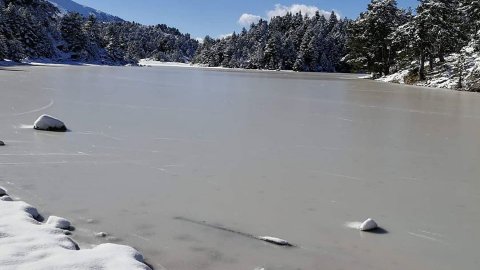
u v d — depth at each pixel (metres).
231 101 16.47
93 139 8.34
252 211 4.91
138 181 5.86
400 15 48.50
